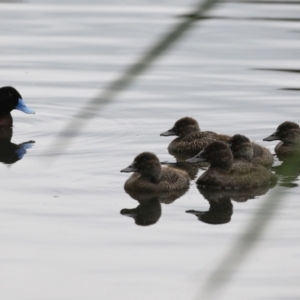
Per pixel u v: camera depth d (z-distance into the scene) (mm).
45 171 16125
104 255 11344
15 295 9852
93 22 31172
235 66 25781
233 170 15469
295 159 5207
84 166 16547
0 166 16625
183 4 33781
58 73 25297
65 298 9766
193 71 25281
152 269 10766
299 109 21250
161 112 21312
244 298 9766
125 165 16672
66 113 21750
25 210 13477
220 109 21406
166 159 17625
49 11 33000
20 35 29547
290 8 33062
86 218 13109
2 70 25625
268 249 11625
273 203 5012
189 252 11484
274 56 26828
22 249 11586
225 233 12398
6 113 20844
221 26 30672
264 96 22516
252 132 19422
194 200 14484
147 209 13773
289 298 9734
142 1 34562
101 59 26594
